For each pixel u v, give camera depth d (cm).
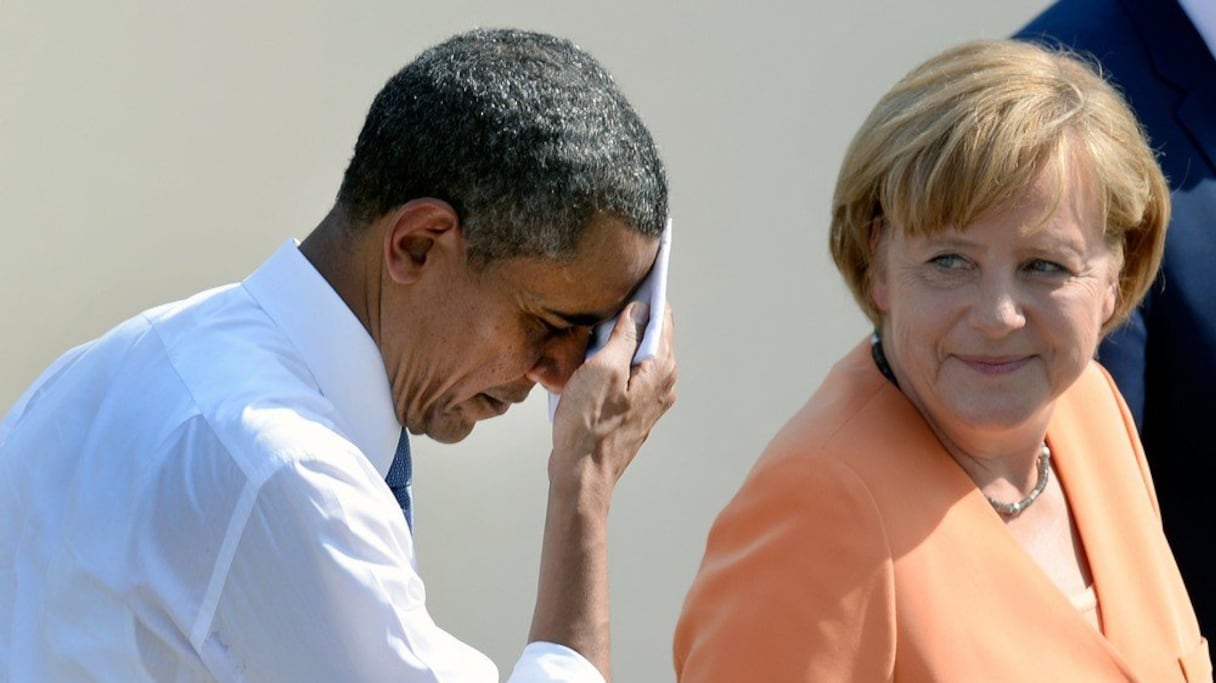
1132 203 791
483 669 689
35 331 1305
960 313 777
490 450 1416
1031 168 756
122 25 1298
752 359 1509
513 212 673
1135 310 1035
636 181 693
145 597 653
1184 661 856
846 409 801
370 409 709
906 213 771
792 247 1511
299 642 647
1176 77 1102
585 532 708
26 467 701
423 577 1401
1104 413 927
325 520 643
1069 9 1167
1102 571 852
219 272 1345
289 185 1353
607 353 724
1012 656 757
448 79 686
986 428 785
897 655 743
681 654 793
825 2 1494
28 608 682
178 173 1326
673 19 1449
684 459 1497
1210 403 1035
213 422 657
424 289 694
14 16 1275
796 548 751
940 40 1535
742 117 1483
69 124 1295
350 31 1354
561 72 698
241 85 1334
